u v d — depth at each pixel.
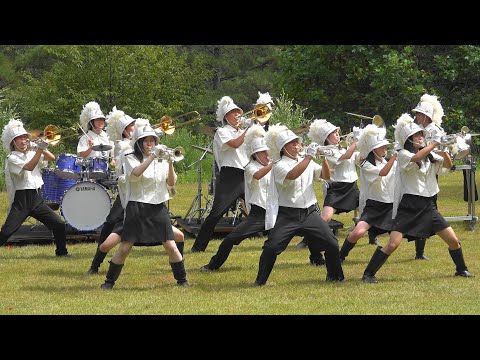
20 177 33.44
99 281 28.72
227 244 30.25
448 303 24.30
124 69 84.62
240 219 40.84
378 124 33.34
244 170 32.38
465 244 35.50
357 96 83.88
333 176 34.41
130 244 27.03
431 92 78.12
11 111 68.31
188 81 92.50
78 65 83.38
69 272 30.53
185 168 70.56
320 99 85.50
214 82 110.00
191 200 54.38
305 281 28.23
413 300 24.81
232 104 34.16
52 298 25.75
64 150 80.12
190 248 35.84
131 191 26.86
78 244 37.06
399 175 27.73
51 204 38.69
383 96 82.38
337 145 33.66
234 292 26.44
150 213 26.91
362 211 31.48
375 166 30.47
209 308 23.98
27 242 37.38
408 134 27.58
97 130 37.91
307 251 34.66
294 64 85.38
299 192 27.23
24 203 33.56
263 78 105.81
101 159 37.50
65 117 83.31
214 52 112.00
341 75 86.12
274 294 26.03
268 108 34.50
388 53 80.81
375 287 26.95
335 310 23.55
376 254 27.77
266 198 29.11
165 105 89.56
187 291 26.73
